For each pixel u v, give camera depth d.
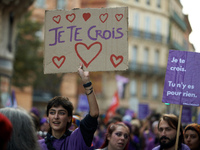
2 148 2.68
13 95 12.77
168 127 5.66
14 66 35.66
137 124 11.36
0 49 23.52
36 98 43.50
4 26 24.28
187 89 6.01
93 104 4.81
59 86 42.78
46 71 5.23
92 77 47.09
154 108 54.19
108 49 5.13
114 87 48.25
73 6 46.69
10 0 23.55
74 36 5.20
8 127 2.68
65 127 4.93
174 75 6.04
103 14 5.18
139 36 53.00
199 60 6.05
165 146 5.69
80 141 4.76
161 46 55.62
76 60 5.16
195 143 6.25
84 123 4.77
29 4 25.41
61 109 4.87
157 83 55.00
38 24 36.94
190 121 10.77
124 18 5.14
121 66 5.08
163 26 56.09
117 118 11.21
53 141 4.85
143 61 53.38
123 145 6.37
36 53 36.59
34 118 6.82
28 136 3.58
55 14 5.28
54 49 5.23
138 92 52.50
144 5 53.72
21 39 36.19
